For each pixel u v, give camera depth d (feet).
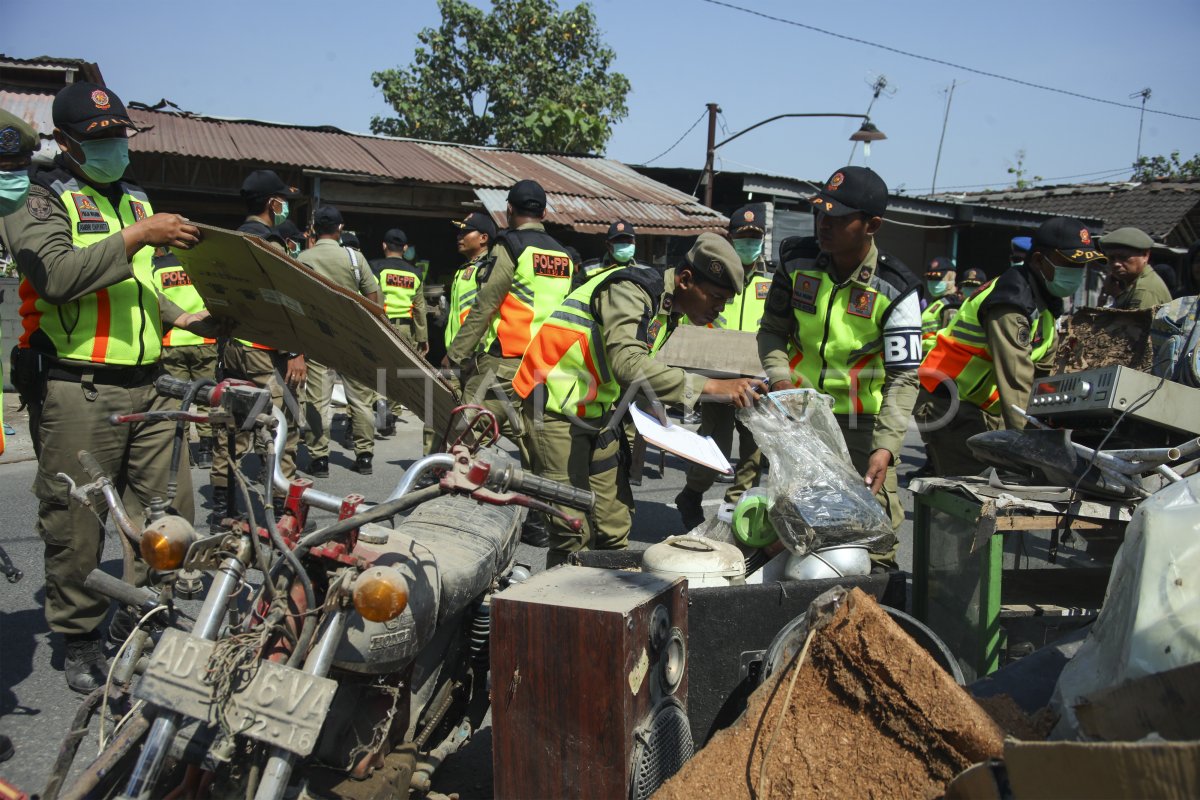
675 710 8.22
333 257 22.70
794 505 11.03
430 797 8.35
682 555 10.23
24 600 15.02
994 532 9.82
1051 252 13.73
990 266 62.64
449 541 9.01
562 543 12.80
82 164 11.35
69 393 11.19
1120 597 7.23
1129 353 12.63
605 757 7.48
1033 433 10.25
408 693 7.97
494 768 7.96
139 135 37.76
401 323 31.81
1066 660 8.65
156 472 12.02
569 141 71.00
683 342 15.17
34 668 12.53
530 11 76.54
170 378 7.24
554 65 77.56
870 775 6.81
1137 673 6.57
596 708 7.51
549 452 12.60
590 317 12.39
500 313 19.75
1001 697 7.64
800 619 8.43
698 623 9.55
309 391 24.43
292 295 8.52
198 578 6.93
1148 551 6.93
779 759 7.02
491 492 7.00
